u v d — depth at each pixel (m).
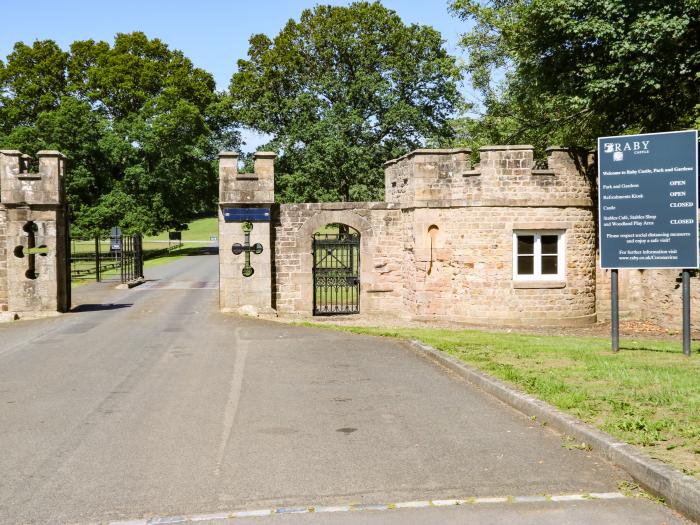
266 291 19.70
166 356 12.44
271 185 19.69
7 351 13.27
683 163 11.02
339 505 5.32
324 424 7.61
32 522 5.10
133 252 30.16
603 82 17.50
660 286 19.11
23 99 51.94
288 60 46.31
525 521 4.98
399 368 10.91
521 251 19.03
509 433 7.12
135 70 53.94
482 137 29.92
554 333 17.33
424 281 19.19
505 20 27.17
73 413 8.31
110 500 5.49
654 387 8.37
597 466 6.04
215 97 56.59
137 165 49.44
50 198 18.86
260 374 10.60
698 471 5.35
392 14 47.16
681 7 16.19
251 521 5.06
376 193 42.84
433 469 6.07
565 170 18.97
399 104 43.22
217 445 6.89
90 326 16.75
